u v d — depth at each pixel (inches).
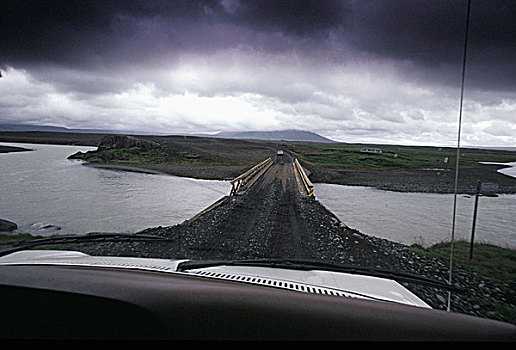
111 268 73.7
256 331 33.6
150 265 83.0
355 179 1201.4
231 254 242.2
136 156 1738.4
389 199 747.4
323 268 87.9
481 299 162.9
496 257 259.1
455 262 241.1
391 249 276.4
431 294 164.6
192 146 2711.6
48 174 966.4
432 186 1039.0
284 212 428.8
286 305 39.6
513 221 518.3
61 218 414.6
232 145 3663.9
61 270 47.0
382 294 70.2
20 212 458.0
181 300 36.8
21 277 39.8
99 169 1178.6
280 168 1286.9
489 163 2134.6
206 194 664.4
